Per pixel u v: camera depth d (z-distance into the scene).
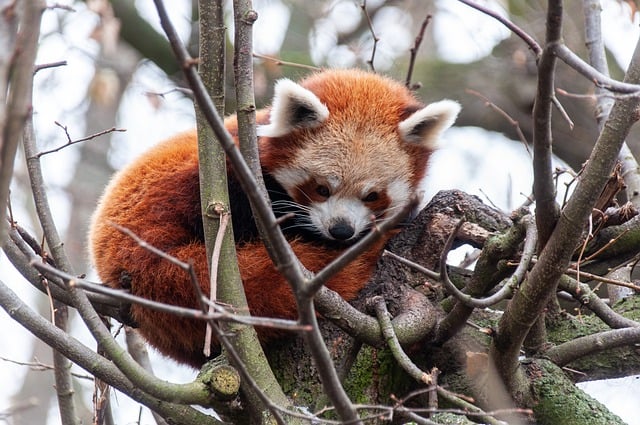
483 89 18.11
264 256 8.38
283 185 10.46
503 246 7.19
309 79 11.23
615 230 8.45
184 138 10.38
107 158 19.23
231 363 6.91
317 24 18.62
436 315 7.79
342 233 9.92
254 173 6.82
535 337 7.71
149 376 6.71
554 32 5.86
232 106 16.31
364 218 10.26
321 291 7.06
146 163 9.80
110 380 7.09
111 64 17.55
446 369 7.79
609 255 8.58
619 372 8.00
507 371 7.31
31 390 17.62
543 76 6.04
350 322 7.14
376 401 7.73
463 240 8.39
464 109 18.06
